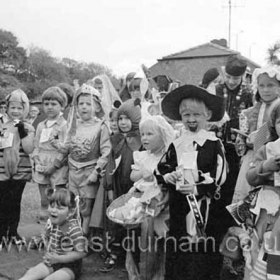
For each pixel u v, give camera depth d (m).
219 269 3.71
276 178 3.13
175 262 3.61
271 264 3.05
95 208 4.68
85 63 50.41
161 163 3.73
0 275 4.36
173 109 3.80
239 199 3.79
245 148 4.00
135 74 6.00
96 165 4.85
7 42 58.09
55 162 5.18
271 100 3.87
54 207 4.11
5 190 5.10
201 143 3.59
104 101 5.55
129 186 4.42
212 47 32.38
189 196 3.45
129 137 4.50
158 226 3.92
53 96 5.32
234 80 4.72
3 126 5.17
